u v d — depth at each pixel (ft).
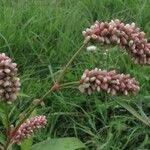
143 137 0.83
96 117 0.87
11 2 1.25
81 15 1.18
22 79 0.94
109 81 0.43
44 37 1.08
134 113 0.52
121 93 0.44
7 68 0.40
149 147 0.81
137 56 0.45
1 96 0.41
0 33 1.01
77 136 0.85
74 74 0.98
